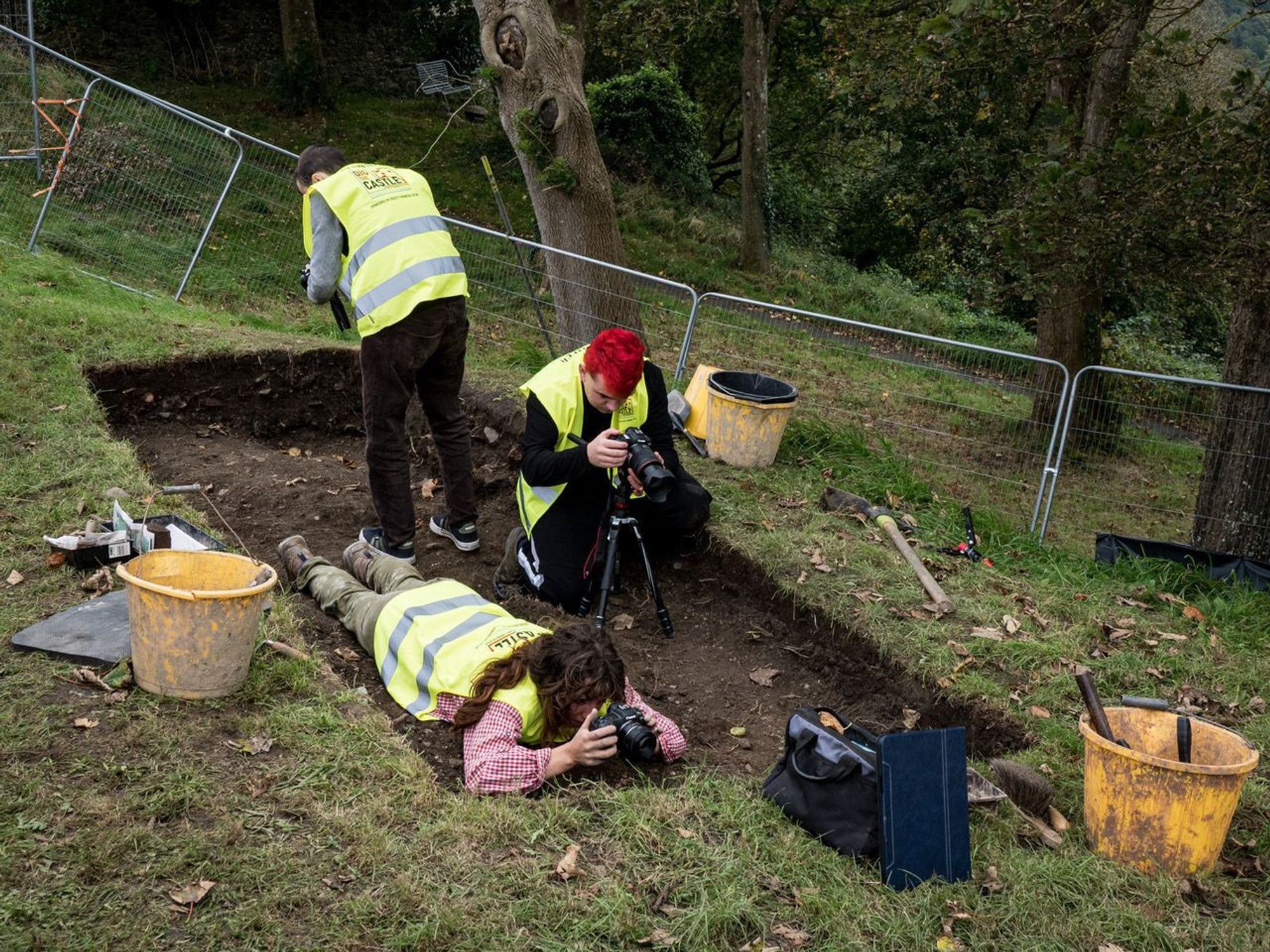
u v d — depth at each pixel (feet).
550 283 28.53
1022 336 60.64
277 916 8.89
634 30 61.98
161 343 23.72
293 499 19.98
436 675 12.53
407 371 16.34
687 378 26.78
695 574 18.72
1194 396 22.76
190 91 60.03
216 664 11.48
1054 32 20.07
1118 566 20.20
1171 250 19.98
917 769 10.80
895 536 19.10
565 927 9.31
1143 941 10.27
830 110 74.90
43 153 34.40
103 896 8.75
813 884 10.41
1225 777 10.88
